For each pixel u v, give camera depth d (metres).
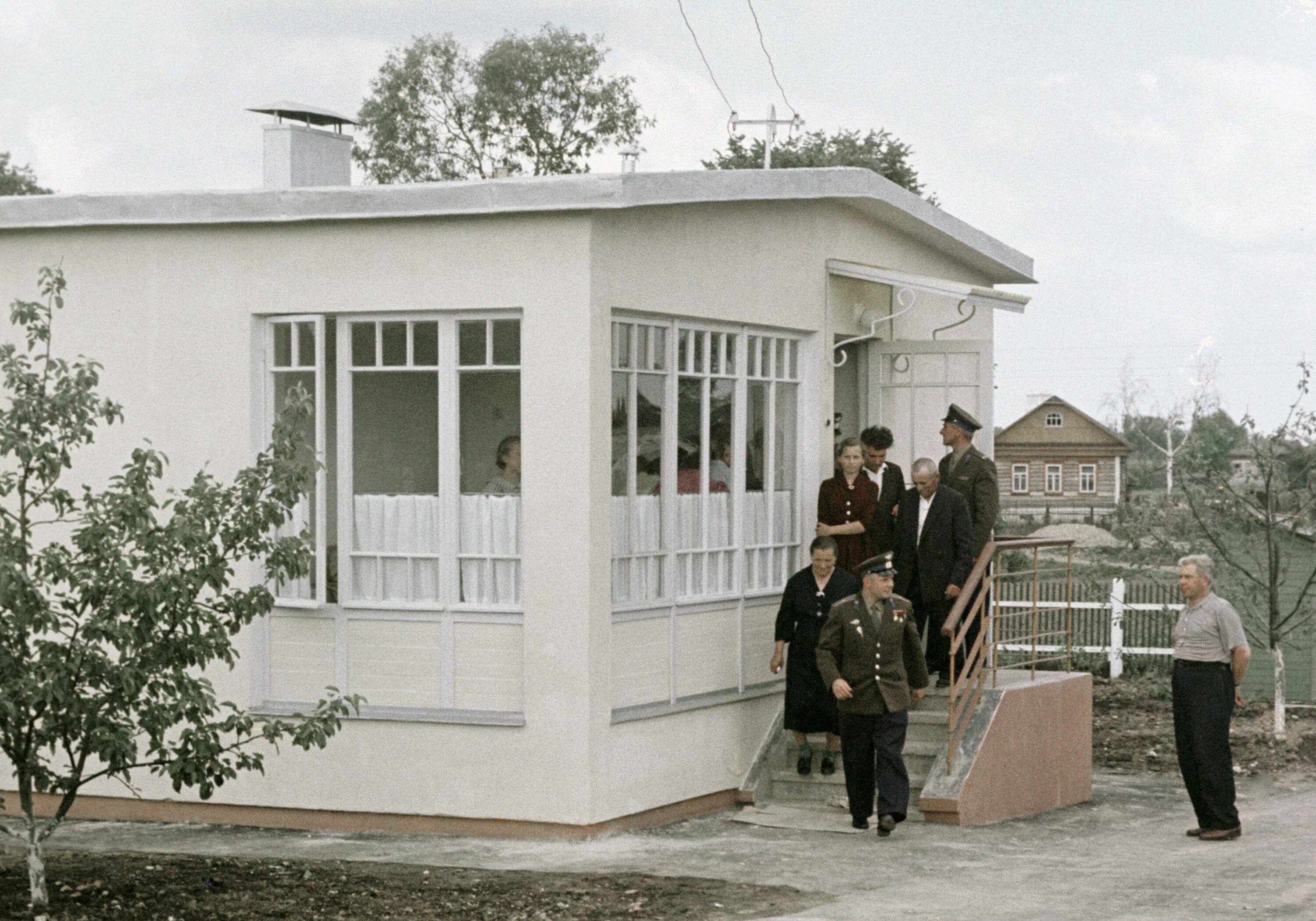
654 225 11.21
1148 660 20.66
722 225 11.97
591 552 10.59
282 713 11.26
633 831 11.05
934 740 12.25
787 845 10.70
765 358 12.76
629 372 11.15
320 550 11.22
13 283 11.92
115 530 8.33
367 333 11.20
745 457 12.45
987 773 11.94
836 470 12.92
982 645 12.31
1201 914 8.69
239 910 8.59
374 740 11.09
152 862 9.88
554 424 10.64
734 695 12.20
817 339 13.20
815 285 13.17
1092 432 90.25
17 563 7.97
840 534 12.66
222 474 11.42
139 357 11.62
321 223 11.16
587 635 10.59
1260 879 9.80
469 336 10.98
